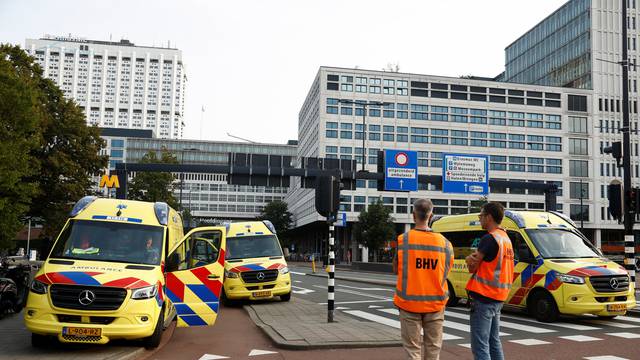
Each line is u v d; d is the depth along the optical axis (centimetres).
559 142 7550
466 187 2811
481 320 595
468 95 7350
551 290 1221
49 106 3391
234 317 1391
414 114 7175
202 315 1057
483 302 595
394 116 7119
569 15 8262
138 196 4856
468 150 7269
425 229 583
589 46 7812
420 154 7131
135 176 4825
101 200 1075
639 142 7744
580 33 8000
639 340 991
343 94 7019
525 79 9350
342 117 6994
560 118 7588
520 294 1302
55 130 3394
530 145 7469
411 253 573
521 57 9494
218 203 13425
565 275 1207
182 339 1030
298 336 985
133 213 1050
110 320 846
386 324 1222
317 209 1212
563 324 1205
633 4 7862
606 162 7656
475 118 7338
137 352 857
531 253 1298
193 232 1094
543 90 7556
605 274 1200
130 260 957
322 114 6950
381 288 2386
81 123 3516
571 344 949
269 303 1686
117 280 864
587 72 7825
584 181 7588
